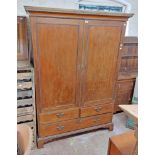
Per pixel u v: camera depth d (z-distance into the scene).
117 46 2.14
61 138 2.34
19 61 2.13
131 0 2.79
